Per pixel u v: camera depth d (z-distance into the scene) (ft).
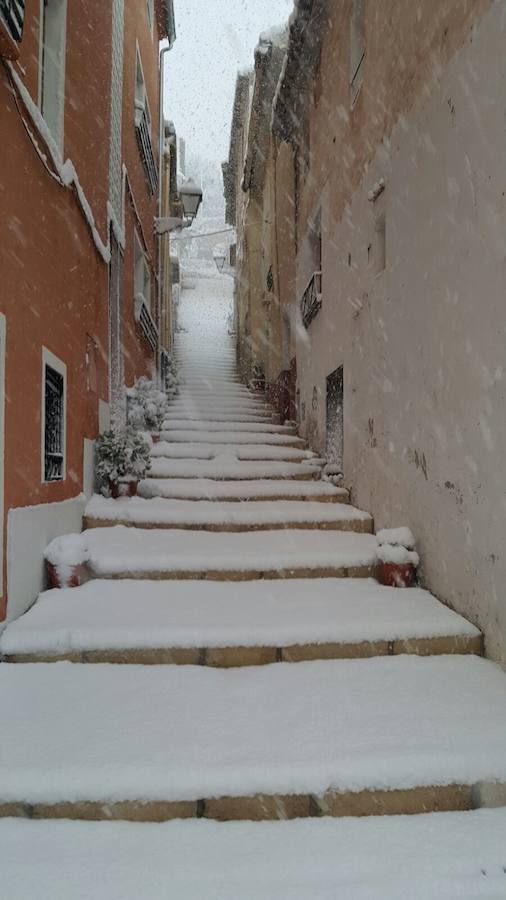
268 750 7.62
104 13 20.31
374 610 11.70
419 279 13.65
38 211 12.57
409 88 14.34
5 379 10.62
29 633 10.27
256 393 44.06
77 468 16.40
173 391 40.47
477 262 10.81
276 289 39.50
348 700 9.00
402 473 14.88
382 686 9.47
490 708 8.75
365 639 10.70
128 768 7.20
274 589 13.24
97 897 5.76
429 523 13.19
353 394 19.95
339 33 22.58
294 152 33.73
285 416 34.17
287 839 6.73
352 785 7.29
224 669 10.22
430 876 6.11
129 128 26.96
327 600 12.41
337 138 22.77
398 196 15.16
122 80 24.79
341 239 21.84
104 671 9.91
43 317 12.95
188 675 9.85
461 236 11.46
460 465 11.59
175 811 7.13
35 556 12.31
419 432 13.71
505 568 9.98
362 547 15.24
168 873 6.12
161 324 45.39
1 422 10.34
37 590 12.41
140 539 15.79
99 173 19.63
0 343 10.28
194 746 7.69
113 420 22.91
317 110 27.02
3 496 10.50
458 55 11.60
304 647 10.57
